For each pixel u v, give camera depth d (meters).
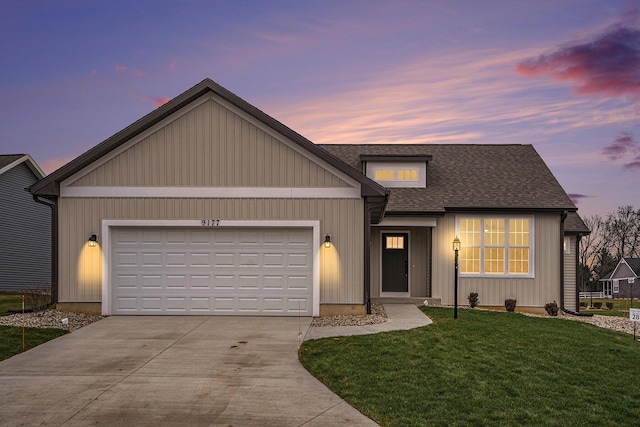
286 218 12.35
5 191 22.61
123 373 7.67
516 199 16.83
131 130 12.19
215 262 12.47
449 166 19.36
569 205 16.36
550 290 16.45
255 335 10.19
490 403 6.46
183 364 8.15
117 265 12.48
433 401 6.51
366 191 12.21
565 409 6.32
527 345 9.53
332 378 7.42
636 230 52.50
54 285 12.52
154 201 12.42
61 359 8.45
